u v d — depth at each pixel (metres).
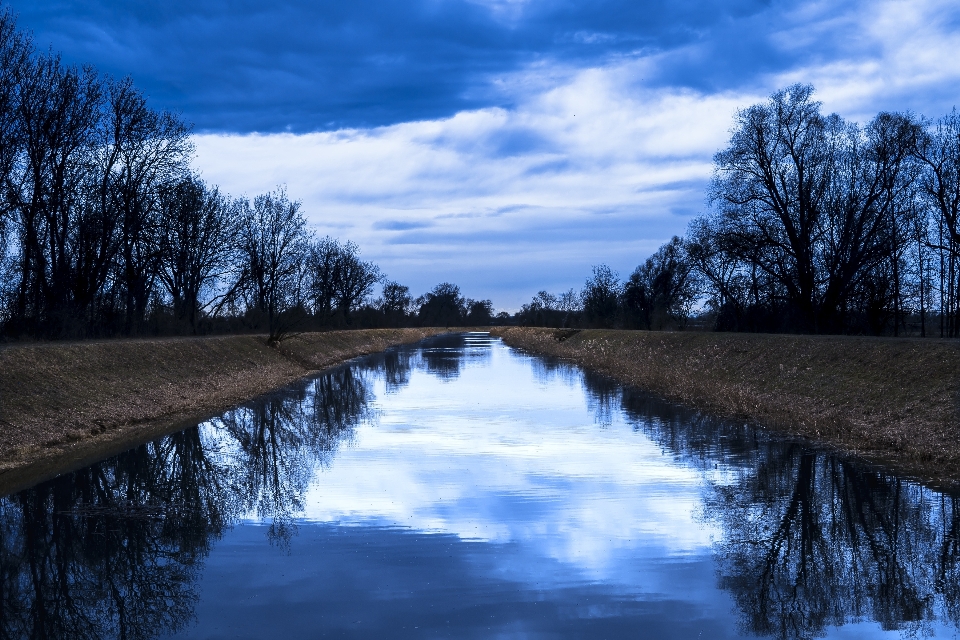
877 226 40.69
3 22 34.69
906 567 9.70
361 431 20.81
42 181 36.97
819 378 23.62
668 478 14.64
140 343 29.92
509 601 8.55
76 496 13.63
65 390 20.95
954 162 41.41
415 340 101.50
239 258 59.75
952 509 12.27
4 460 16.08
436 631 7.73
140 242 46.09
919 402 18.17
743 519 11.85
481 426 21.38
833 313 42.16
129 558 10.29
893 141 40.62
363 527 11.55
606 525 11.55
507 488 13.95
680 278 79.69
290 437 19.98
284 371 39.75
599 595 8.73
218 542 10.93
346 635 7.65
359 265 107.44
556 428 20.88
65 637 7.87
